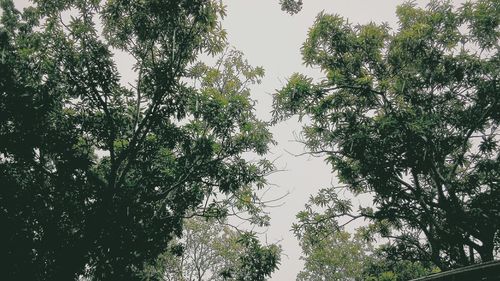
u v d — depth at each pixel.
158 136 11.57
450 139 12.50
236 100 11.25
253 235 12.80
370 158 12.12
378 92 11.39
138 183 11.15
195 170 11.52
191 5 10.43
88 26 10.80
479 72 11.70
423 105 12.34
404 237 15.47
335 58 12.73
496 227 11.23
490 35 11.87
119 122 11.35
